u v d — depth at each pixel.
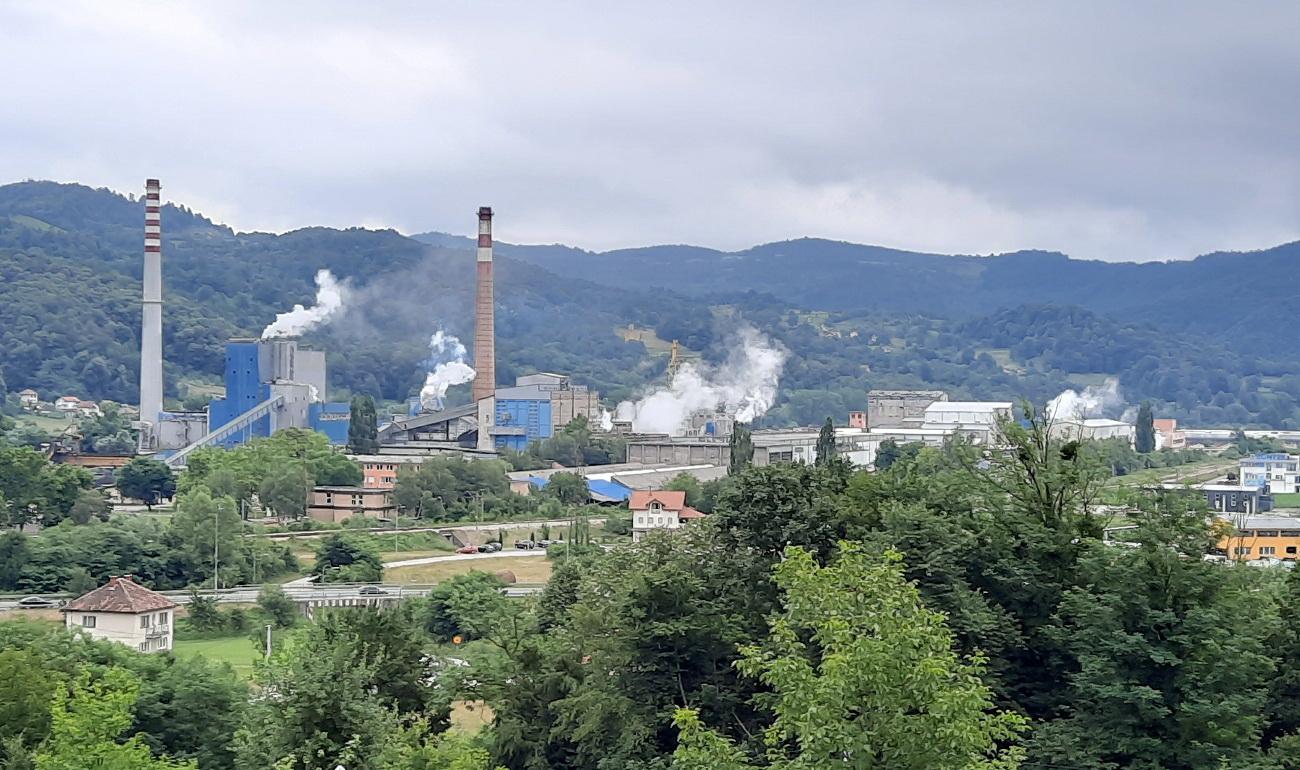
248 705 108.75
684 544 140.12
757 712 115.88
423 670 117.38
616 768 112.94
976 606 105.00
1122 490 126.06
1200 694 95.88
